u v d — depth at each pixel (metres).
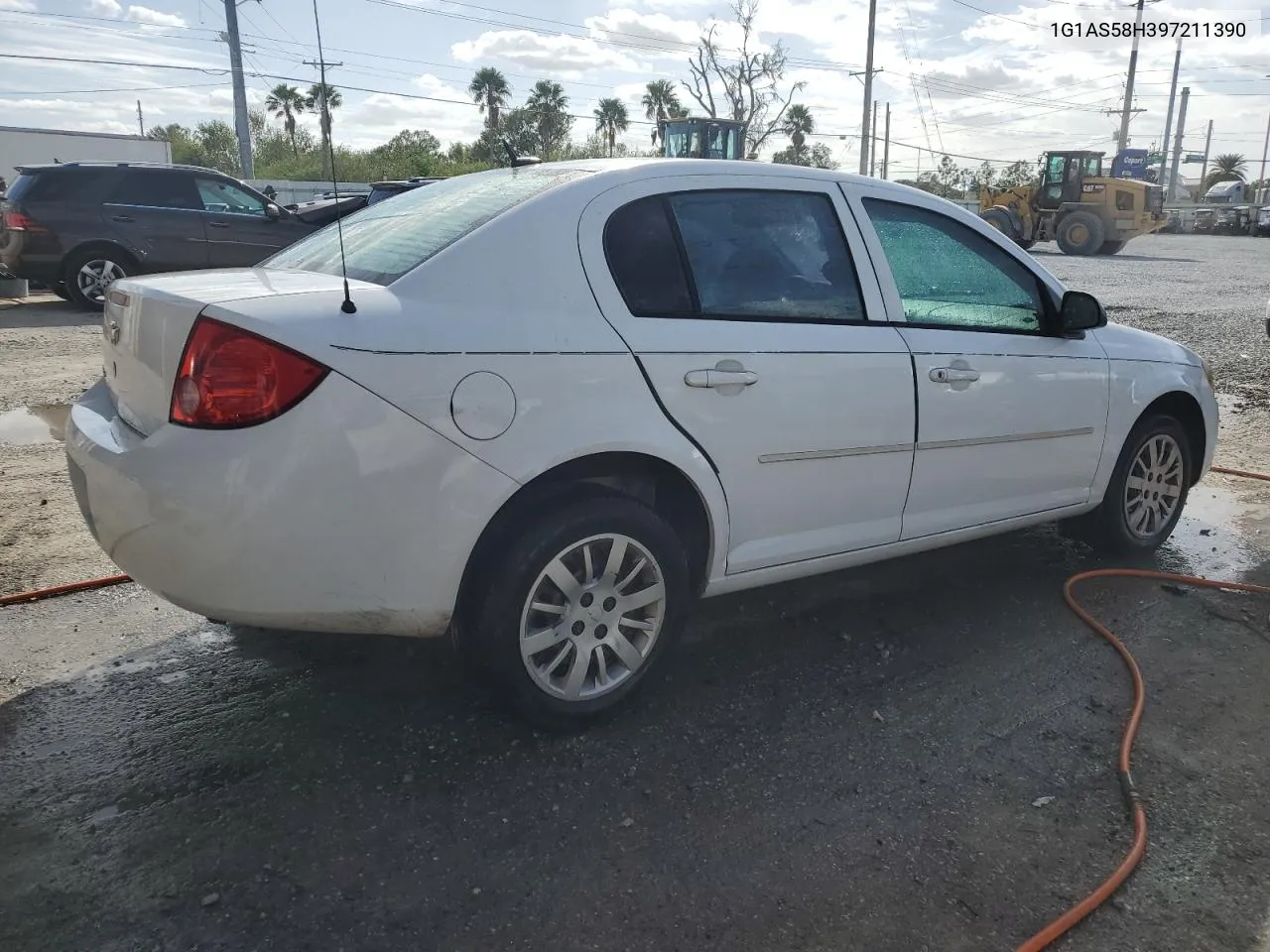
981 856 2.57
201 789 2.74
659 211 3.13
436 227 3.04
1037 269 4.11
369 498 2.56
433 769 2.86
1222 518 5.44
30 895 2.32
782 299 3.30
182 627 3.73
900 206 3.72
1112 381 4.29
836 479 3.43
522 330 2.76
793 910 2.36
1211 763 3.02
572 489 2.92
